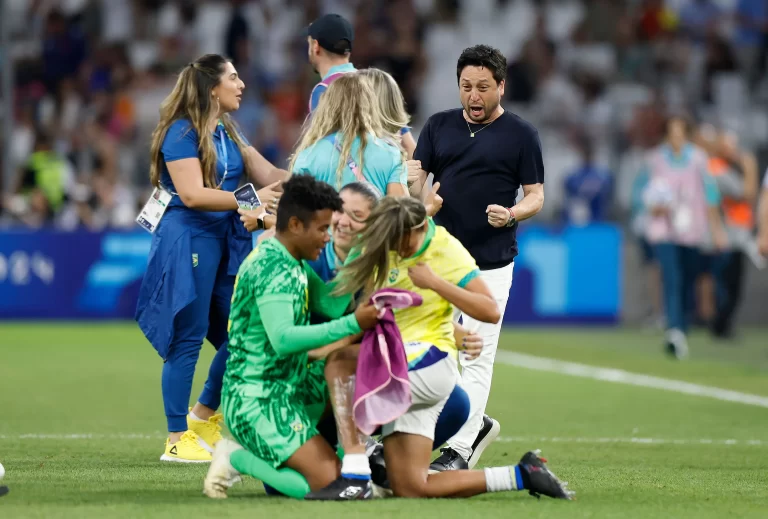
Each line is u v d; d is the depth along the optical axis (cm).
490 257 2431
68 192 6438
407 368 1917
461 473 1969
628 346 5431
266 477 1952
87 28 8012
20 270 6088
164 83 7706
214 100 2509
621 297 6319
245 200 2458
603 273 6312
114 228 6191
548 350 5234
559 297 6284
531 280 6278
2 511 1834
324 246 2011
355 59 7862
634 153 7531
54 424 3052
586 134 7738
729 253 5688
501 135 2433
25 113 7425
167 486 2128
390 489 2012
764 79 8219
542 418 3281
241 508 1861
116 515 1803
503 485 1958
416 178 2384
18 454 2544
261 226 2453
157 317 2497
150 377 4147
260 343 1964
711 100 8050
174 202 2525
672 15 8394
